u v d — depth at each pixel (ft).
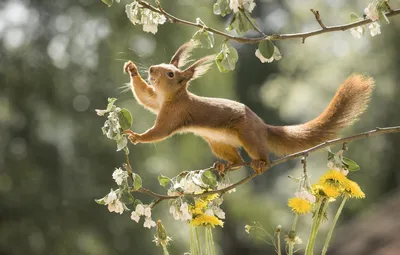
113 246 51.75
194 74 17.35
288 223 74.08
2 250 50.29
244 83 92.94
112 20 51.80
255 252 78.74
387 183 66.13
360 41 66.49
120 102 50.03
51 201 51.34
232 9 14.49
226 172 16.79
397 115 63.72
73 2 52.60
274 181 88.63
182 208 14.15
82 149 52.29
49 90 52.19
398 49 64.28
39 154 51.67
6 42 52.75
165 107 17.13
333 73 68.90
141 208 14.16
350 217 64.64
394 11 15.25
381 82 63.98
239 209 73.87
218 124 17.06
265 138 17.35
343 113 17.72
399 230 42.24
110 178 52.47
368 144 64.90
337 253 44.29
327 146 14.89
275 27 91.25
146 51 50.37
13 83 52.19
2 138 52.29
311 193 14.42
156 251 51.62
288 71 78.02
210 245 15.19
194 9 52.65
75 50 52.21
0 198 50.88
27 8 53.16
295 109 70.90
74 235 51.37
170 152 53.47
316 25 71.67
